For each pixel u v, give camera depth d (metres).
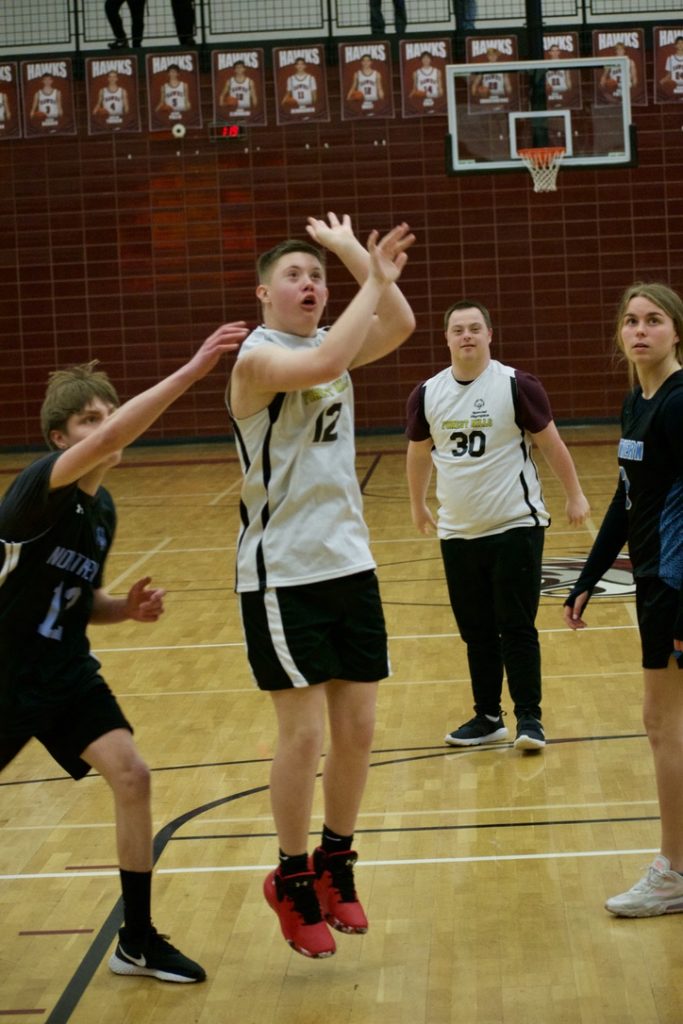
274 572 3.96
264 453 3.98
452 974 4.09
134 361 24.42
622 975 4.02
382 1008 3.88
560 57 22.28
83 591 4.03
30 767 6.59
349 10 23.19
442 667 8.47
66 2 23.31
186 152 23.97
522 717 6.54
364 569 4.03
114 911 4.71
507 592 6.51
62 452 3.79
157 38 23.59
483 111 19.75
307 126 23.83
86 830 5.61
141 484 19.48
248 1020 3.85
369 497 16.94
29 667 3.97
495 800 5.80
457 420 6.56
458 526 6.59
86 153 24.05
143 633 9.90
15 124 23.53
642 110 23.47
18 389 24.53
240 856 5.22
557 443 6.55
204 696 7.95
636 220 23.75
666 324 4.38
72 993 4.07
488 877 4.90
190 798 5.98
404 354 24.22
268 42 23.41
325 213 23.94
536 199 23.88
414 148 23.73
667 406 4.29
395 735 6.96
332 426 4.02
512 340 24.16
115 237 24.20
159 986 4.10
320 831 5.46
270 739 6.95
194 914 4.66
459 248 23.98
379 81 23.14
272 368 3.77
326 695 4.16
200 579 11.95
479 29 22.75
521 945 4.29
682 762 4.45
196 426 24.56
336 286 23.55
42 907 4.77
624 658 8.50
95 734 4.09
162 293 24.27
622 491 4.74
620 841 5.23
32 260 24.28
